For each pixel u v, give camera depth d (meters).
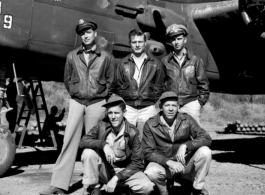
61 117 10.16
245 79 8.86
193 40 7.85
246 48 8.31
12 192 4.69
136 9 6.60
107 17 6.34
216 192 4.88
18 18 5.59
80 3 6.09
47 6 5.81
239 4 6.73
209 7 7.70
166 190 4.21
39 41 5.79
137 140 4.06
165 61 4.96
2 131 5.45
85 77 4.63
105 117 4.28
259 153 9.50
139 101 4.64
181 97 4.85
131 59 4.70
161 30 6.92
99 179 4.26
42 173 6.03
